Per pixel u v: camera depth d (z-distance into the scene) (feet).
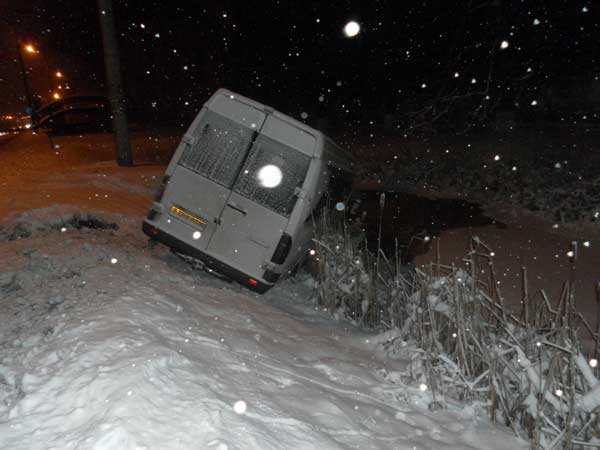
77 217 29.73
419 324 18.43
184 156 24.16
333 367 16.42
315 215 26.55
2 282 18.74
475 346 16.24
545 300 15.07
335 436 11.32
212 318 18.24
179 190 24.16
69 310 15.31
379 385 15.80
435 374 16.24
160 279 21.79
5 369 11.53
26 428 9.17
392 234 40.93
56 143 73.77
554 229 40.65
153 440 8.64
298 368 15.49
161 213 24.20
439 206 49.08
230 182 23.98
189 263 25.40
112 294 17.03
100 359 11.40
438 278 18.22
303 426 10.98
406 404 14.88
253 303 22.94
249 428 9.78
